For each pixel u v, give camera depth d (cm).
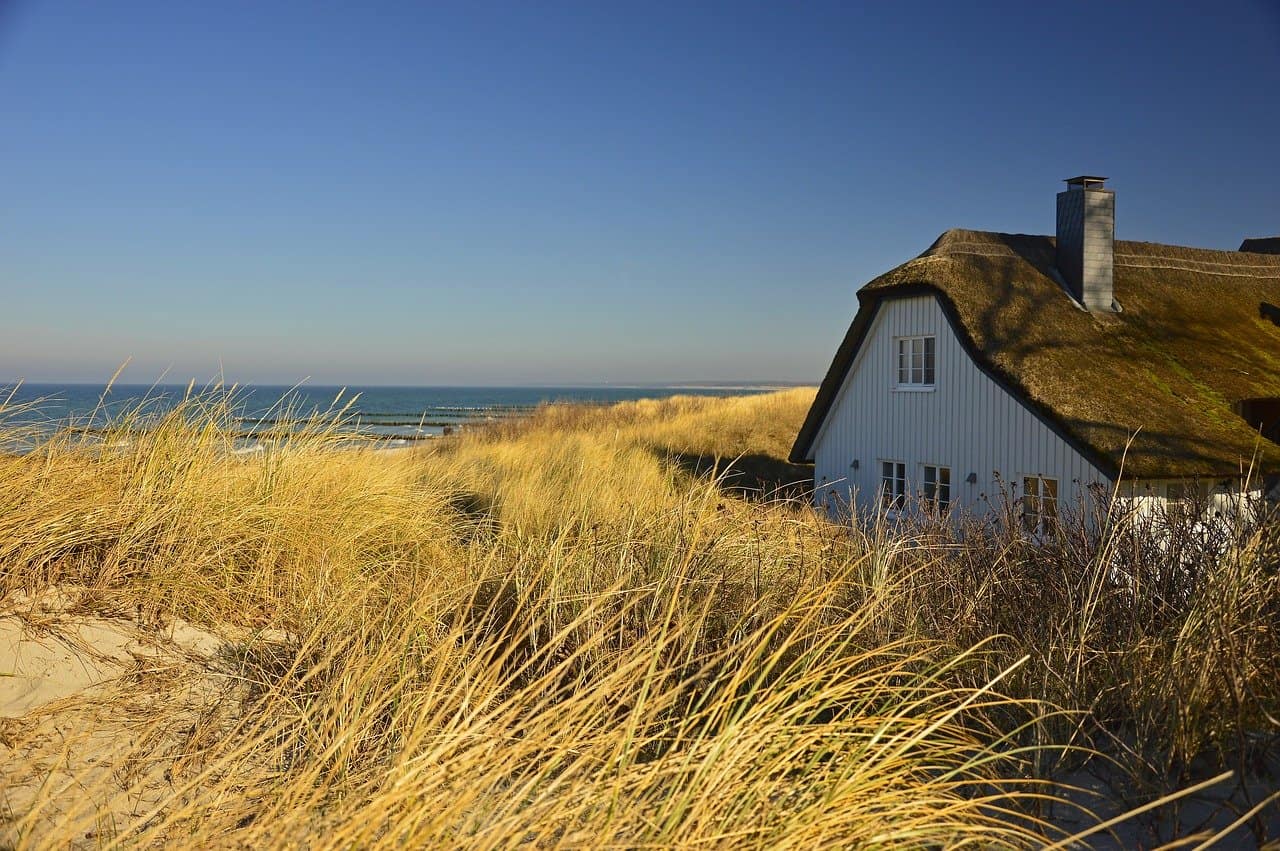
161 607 407
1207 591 361
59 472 461
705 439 2312
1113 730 351
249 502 512
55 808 254
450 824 225
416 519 608
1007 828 286
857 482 1684
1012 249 1570
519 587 413
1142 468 1122
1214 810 294
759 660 350
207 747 299
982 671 377
